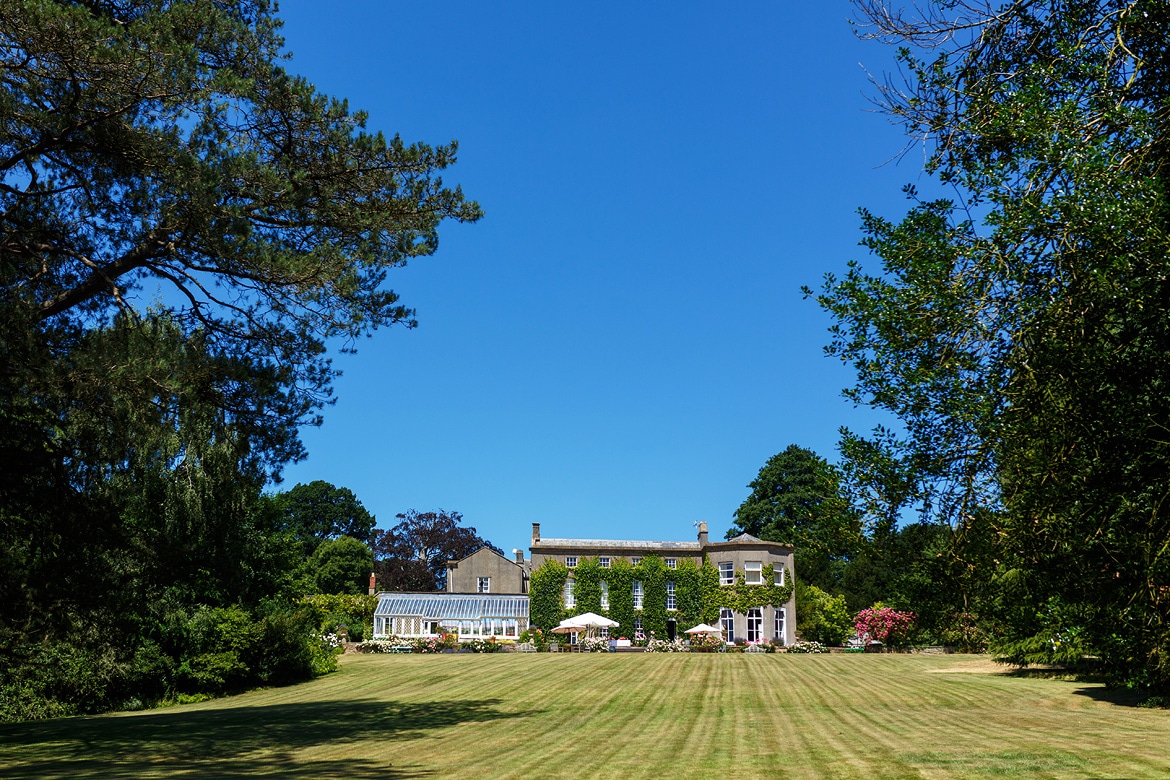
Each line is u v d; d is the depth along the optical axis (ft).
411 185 53.26
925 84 19.90
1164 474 15.23
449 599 193.36
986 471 16.46
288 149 51.26
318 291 49.88
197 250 48.26
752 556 183.42
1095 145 16.01
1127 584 15.92
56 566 54.90
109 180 46.06
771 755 44.86
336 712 74.23
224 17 47.50
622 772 40.32
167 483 66.28
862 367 17.22
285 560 117.91
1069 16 18.57
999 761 39.75
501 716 69.00
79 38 40.47
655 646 156.76
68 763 46.14
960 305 16.35
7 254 45.16
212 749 51.55
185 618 98.89
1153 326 15.23
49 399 44.98
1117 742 44.98
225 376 48.34
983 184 17.01
